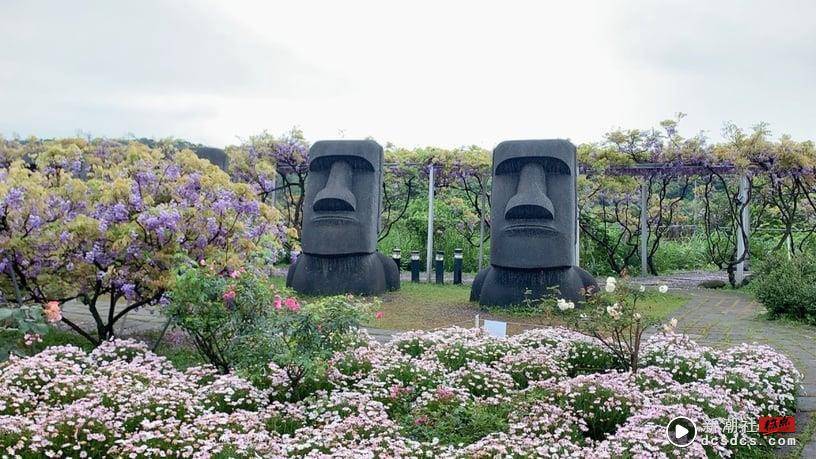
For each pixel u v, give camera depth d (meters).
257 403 5.15
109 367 5.50
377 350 6.58
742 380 5.60
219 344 6.07
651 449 4.02
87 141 15.98
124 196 6.81
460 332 7.49
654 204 21.73
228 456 3.94
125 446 3.98
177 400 4.77
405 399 5.38
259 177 16.25
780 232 20.45
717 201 22.38
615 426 4.93
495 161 11.30
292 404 5.17
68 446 3.97
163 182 7.29
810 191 17.19
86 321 9.26
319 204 11.95
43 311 6.45
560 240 10.59
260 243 7.73
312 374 5.34
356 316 5.55
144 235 6.79
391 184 20.27
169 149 11.88
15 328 6.29
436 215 20.81
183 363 6.66
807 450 4.79
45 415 4.25
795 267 10.69
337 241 11.84
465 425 4.76
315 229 11.97
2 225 6.61
